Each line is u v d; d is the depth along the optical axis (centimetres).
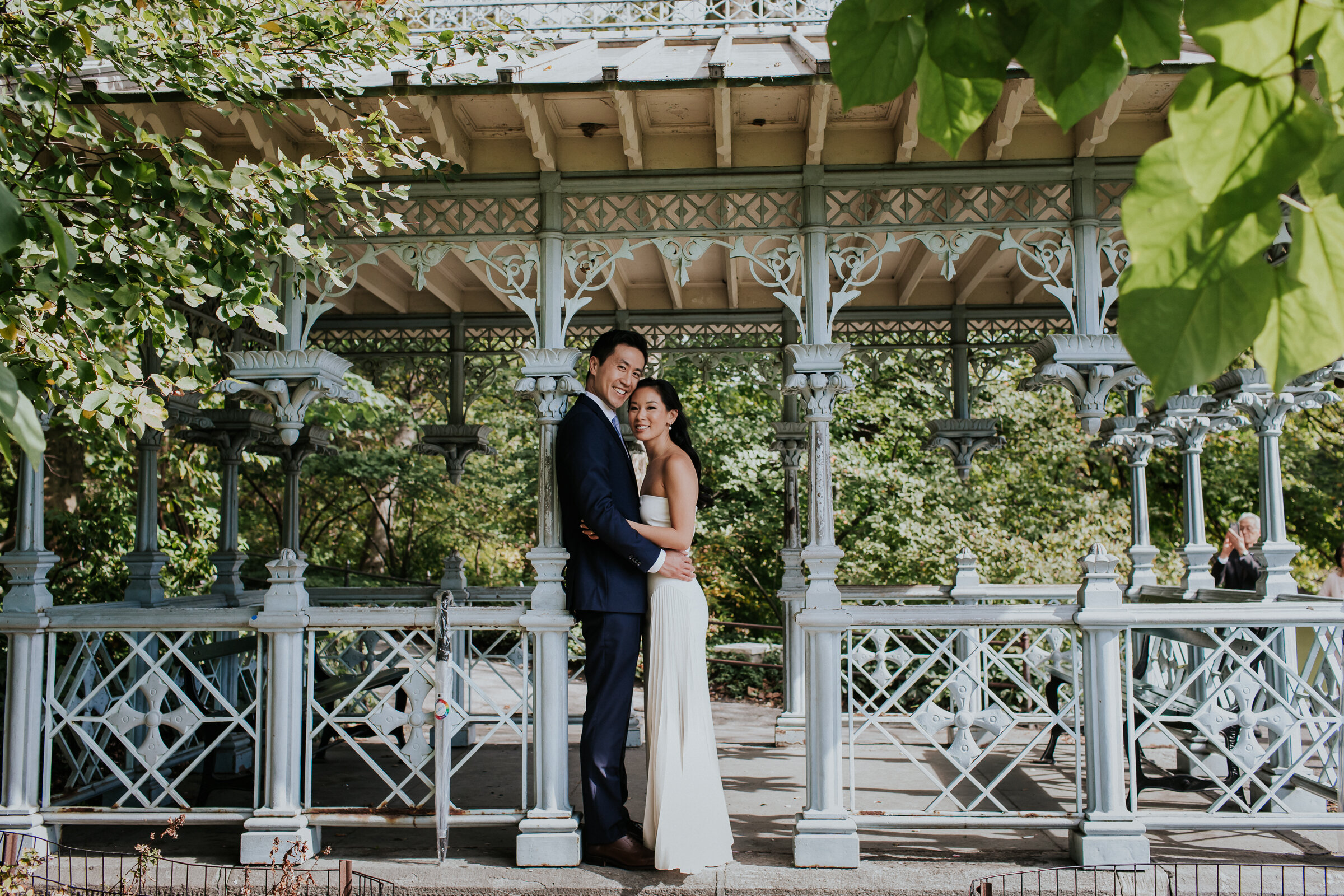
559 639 397
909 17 125
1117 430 638
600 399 406
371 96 376
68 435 730
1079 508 1131
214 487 888
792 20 418
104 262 271
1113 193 430
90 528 780
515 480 1459
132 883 350
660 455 401
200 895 368
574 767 578
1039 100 121
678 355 721
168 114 402
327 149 453
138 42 322
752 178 431
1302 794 485
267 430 630
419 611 401
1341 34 87
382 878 369
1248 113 87
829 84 370
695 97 405
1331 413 1362
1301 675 484
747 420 1237
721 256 607
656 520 395
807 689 394
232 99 337
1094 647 392
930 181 427
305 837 387
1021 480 1166
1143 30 112
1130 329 93
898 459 1212
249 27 346
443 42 376
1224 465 1345
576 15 435
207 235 303
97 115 385
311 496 1510
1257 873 371
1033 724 701
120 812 397
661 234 434
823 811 385
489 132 437
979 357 745
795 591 641
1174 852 399
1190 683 400
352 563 1585
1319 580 1326
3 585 801
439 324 711
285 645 398
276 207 340
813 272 425
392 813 396
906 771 562
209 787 440
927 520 1080
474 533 1549
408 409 1430
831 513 404
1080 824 388
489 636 1141
